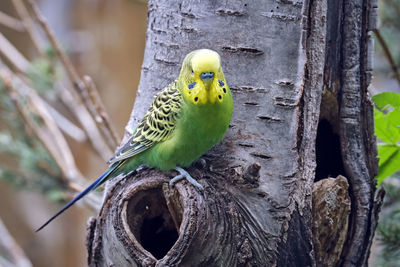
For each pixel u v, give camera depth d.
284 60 6.07
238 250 5.75
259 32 6.08
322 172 6.80
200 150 6.07
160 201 6.16
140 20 17.19
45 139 10.81
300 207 6.05
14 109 10.64
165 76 6.53
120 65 17.30
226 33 6.15
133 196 5.99
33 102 10.43
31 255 18.31
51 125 10.69
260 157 6.08
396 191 8.03
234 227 5.73
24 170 10.90
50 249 18.25
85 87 9.77
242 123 6.14
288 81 6.07
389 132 6.59
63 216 18.09
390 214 7.58
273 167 6.06
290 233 5.99
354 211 6.43
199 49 5.95
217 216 5.66
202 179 5.95
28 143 10.77
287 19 6.03
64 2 16.80
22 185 10.88
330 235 6.25
